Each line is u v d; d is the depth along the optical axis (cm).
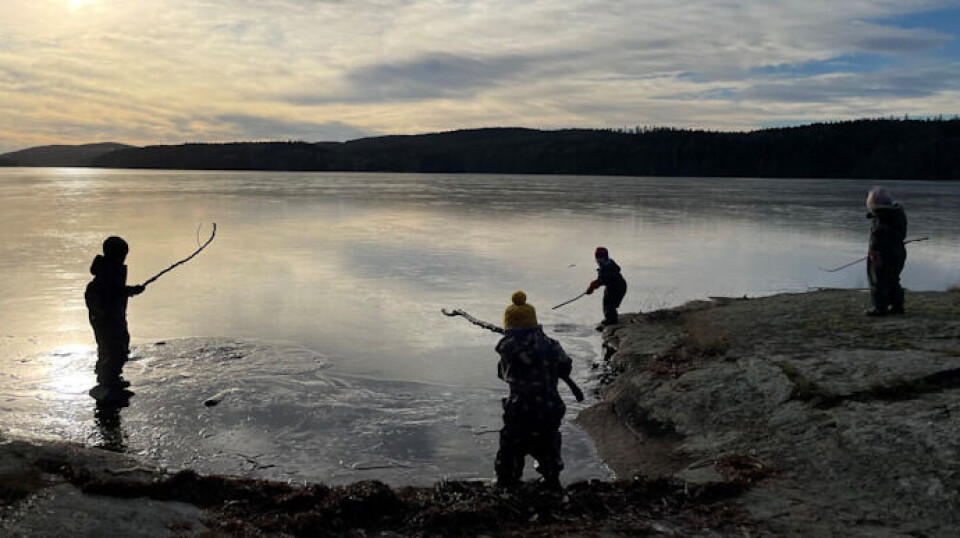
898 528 473
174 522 460
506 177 16262
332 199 5722
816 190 8819
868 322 1037
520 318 552
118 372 866
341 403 836
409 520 496
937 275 1986
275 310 1373
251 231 2983
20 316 1283
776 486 554
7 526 416
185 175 16375
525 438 540
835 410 679
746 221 3772
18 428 743
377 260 2117
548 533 474
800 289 1719
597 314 1388
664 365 940
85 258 2075
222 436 735
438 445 721
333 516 486
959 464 531
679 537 467
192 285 1652
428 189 8025
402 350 1084
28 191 6894
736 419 724
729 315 1190
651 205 5200
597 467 686
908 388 704
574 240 2742
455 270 1930
